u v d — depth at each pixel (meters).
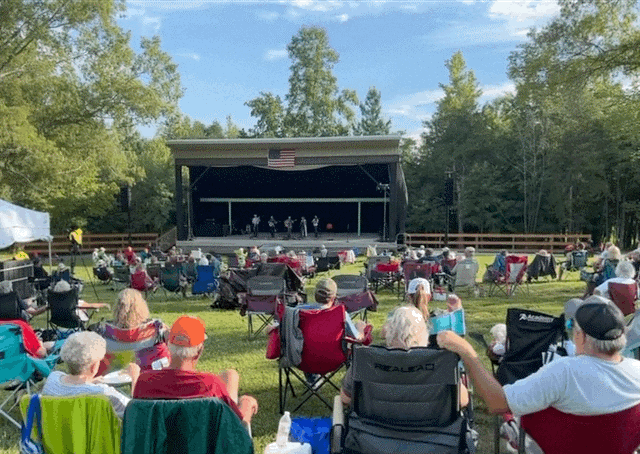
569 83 17.12
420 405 2.70
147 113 24.23
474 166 37.12
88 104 23.69
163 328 4.58
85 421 2.55
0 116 18.86
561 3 16.66
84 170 23.23
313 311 4.49
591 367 2.12
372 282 13.75
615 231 36.78
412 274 12.17
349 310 7.94
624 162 32.78
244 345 7.79
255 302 8.16
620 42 16.44
